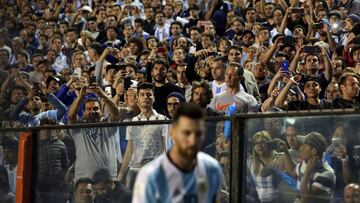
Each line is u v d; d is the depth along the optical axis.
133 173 20.19
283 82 26.08
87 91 25.02
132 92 25.80
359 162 16.84
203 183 13.38
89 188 21.09
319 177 17.42
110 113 24.92
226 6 41.50
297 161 17.75
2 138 22.97
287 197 17.89
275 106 23.52
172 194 13.15
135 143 20.14
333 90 24.91
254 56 31.97
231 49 30.27
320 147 17.44
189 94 27.33
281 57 29.48
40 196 22.06
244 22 39.25
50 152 21.86
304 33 34.72
